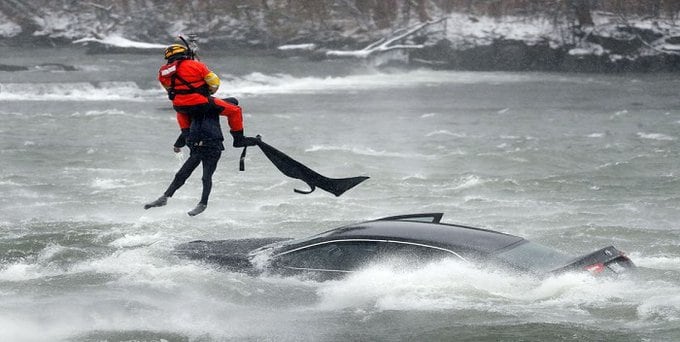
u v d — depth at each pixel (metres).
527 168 74.50
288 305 30.78
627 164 74.88
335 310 30.23
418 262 31.69
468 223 51.44
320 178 29.86
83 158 77.88
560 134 104.56
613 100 160.00
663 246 44.38
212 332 28.67
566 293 30.16
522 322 28.48
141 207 56.69
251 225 51.06
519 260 31.41
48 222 51.28
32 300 32.31
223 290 32.25
